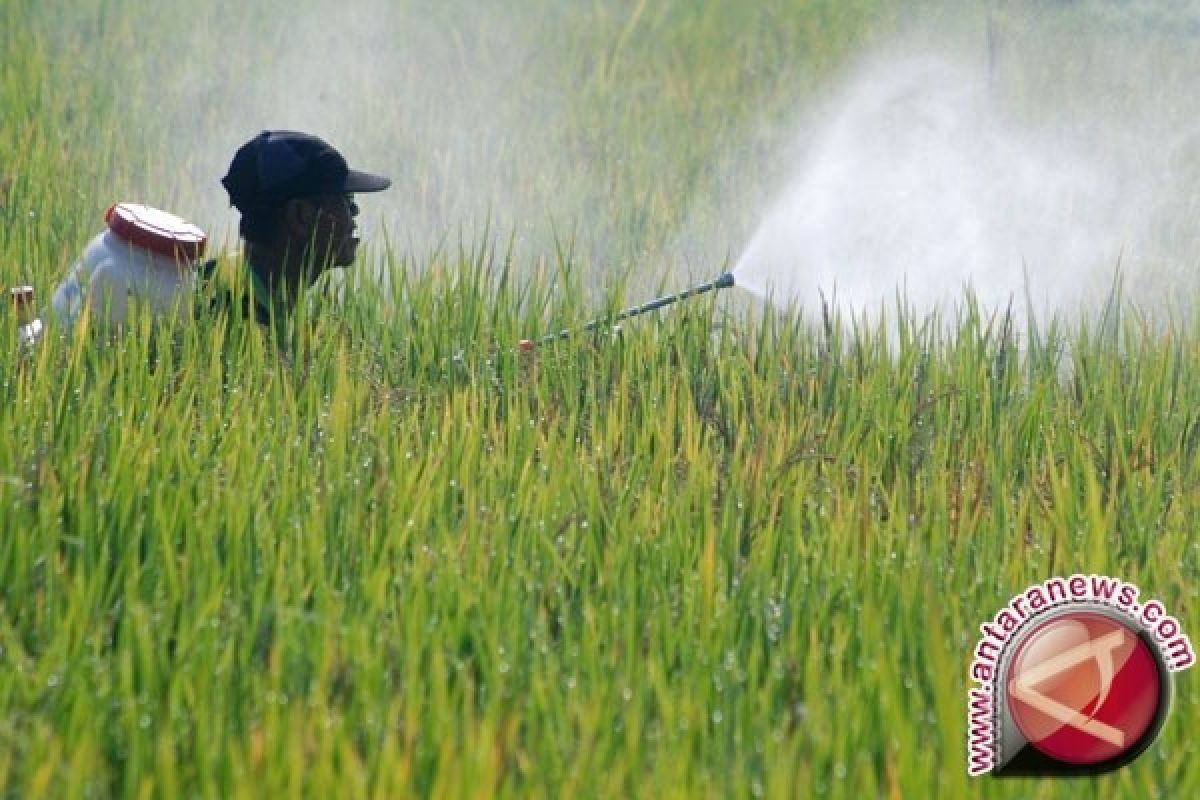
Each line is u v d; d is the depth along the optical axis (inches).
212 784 568.1
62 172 1465.3
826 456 824.9
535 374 935.0
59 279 1093.8
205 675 609.0
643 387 911.7
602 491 799.7
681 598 702.5
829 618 687.1
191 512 733.9
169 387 895.7
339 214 971.3
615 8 2394.2
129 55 1995.6
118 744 591.2
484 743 572.4
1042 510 808.9
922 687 649.0
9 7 2142.0
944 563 730.8
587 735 583.5
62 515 745.6
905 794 578.6
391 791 564.1
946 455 874.8
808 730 599.5
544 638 660.7
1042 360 1037.8
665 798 565.3
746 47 2207.2
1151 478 843.4
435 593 679.1
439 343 988.6
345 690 627.5
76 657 633.6
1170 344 1023.6
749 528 762.2
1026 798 591.2
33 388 872.9
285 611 649.0
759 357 997.8
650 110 1884.8
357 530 730.8
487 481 794.8
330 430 847.7
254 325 936.3
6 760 563.8
